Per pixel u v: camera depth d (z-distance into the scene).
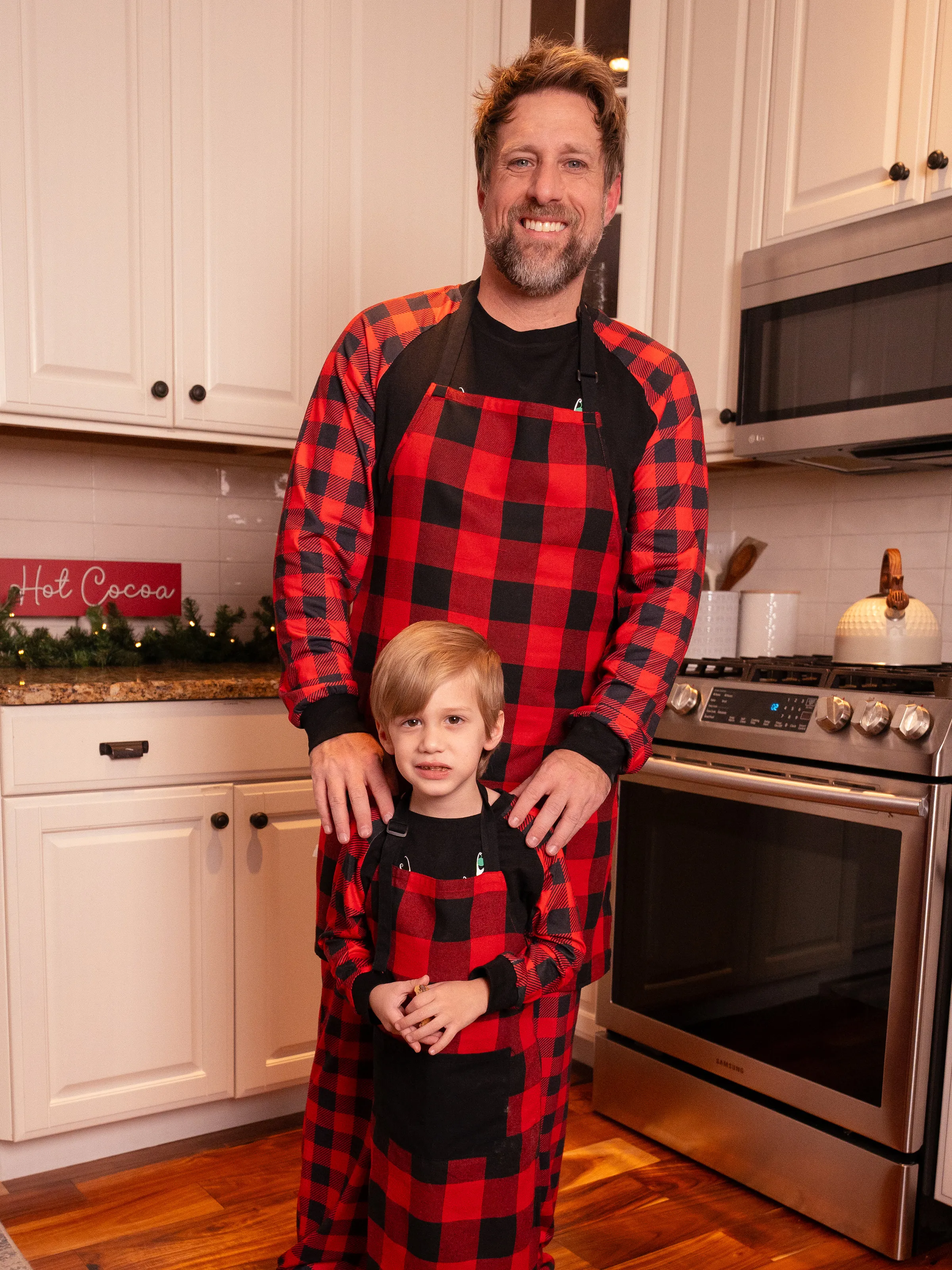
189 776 1.96
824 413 1.99
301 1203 1.40
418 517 1.22
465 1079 1.13
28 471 2.34
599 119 1.21
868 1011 1.67
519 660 1.24
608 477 1.24
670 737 2.00
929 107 1.83
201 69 2.14
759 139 2.13
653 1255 1.66
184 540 2.54
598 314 1.33
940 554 2.17
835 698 1.71
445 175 2.43
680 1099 1.99
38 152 1.98
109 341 2.08
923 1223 1.65
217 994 2.00
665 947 2.04
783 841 1.80
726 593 2.36
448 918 1.13
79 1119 1.88
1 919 1.81
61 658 2.22
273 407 2.27
